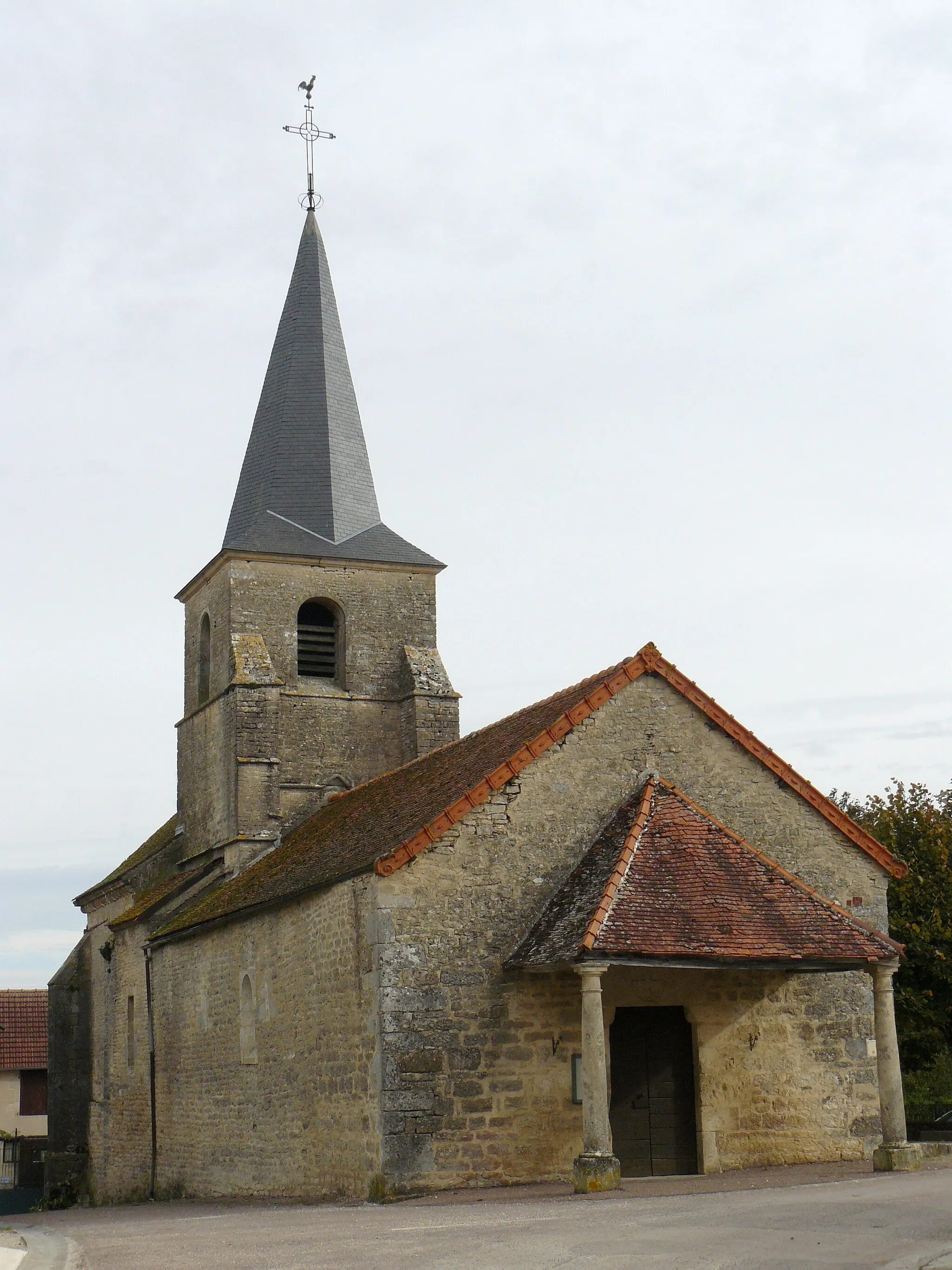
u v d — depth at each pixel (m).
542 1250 10.82
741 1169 18.66
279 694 29.33
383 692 30.48
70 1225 18.52
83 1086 33.75
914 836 32.12
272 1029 21.36
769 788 20.50
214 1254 11.95
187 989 25.61
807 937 17.44
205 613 31.45
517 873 18.67
